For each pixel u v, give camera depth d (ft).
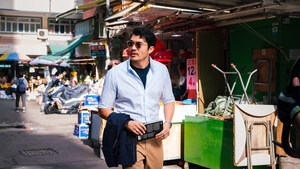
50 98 46.96
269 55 17.54
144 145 9.18
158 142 9.39
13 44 101.65
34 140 26.68
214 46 20.36
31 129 32.37
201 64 19.95
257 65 17.99
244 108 14.57
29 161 20.03
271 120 15.07
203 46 20.08
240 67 19.45
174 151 18.74
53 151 22.81
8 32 101.30
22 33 102.47
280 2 14.97
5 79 94.32
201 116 17.38
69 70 88.53
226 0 15.06
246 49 19.08
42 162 19.81
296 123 5.49
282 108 5.76
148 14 18.40
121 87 9.26
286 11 16.96
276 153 15.34
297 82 5.65
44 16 101.71
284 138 5.95
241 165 14.58
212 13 17.04
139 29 9.19
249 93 18.76
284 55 17.20
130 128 8.72
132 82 9.24
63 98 46.42
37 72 100.27
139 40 9.12
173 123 18.66
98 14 63.77
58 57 70.23
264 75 17.70
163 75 9.63
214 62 20.31
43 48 103.04
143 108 9.27
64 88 46.85
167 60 24.21
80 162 19.86
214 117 16.33
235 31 19.80
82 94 47.14
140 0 15.01
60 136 28.60
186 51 25.57
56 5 99.14
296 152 6.10
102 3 37.83
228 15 18.52
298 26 17.57
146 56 9.29
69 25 102.37
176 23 21.40
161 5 15.43
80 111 28.50
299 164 14.62
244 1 15.39
